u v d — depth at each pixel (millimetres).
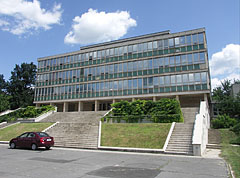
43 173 7734
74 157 11828
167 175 7480
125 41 40500
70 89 40844
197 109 25781
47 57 45188
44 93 43719
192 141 13320
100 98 37281
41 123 26047
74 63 41750
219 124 25266
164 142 15094
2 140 21453
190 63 31469
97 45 43000
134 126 19656
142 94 33812
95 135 18547
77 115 30797
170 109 21844
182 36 32938
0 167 8859
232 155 12086
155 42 34750
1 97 45094
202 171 8141
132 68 35688
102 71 38375
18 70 58781
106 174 7602
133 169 8516
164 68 33125
